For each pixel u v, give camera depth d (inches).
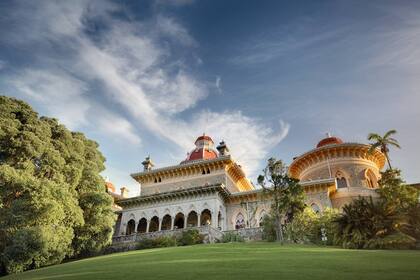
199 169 2012.8
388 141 1568.7
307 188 1658.5
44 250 1010.7
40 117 1432.1
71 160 1364.4
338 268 472.4
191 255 786.2
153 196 1793.8
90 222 1316.4
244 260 610.9
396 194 1187.3
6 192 1064.8
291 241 1202.6
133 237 1515.7
